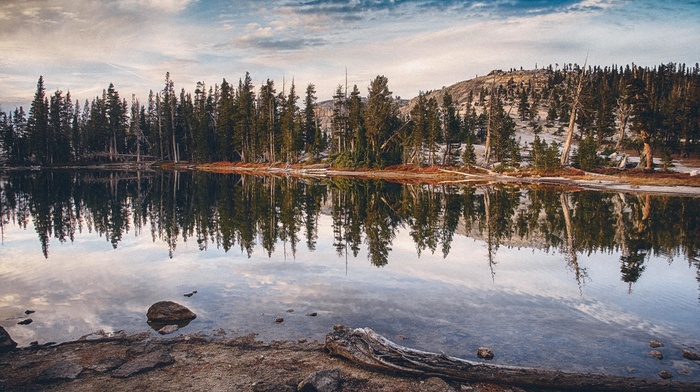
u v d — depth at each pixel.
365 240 16.62
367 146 69.81
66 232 18.52
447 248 15.09
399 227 19.83
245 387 5.71
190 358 6.62
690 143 64.31
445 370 6.06
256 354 6.76
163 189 40.88
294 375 6.06
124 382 5.86
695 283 10.73
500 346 7.08
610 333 7.62
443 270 12.02
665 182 37.31
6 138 84.81
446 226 20.05
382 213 24.62
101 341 7.30
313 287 10.34
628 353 6.84
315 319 8.24
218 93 97.38
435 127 63.34
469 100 145.75
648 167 43.00
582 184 42.75
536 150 52.47
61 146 90.44
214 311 8.70
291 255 13.94
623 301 9.38
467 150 58.06
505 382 5.93
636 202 28.45
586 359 6.62
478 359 6.62
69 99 95.19
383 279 11.09
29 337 7.47
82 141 96.00
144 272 11.86
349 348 6.55
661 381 5.79
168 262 13.02
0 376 6.04
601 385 5.77
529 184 46.06
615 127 80.12
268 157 83.88
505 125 60.38
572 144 76.25
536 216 22.86
